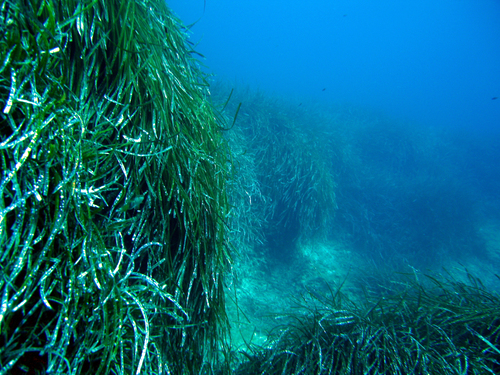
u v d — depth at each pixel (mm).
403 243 7492
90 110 1244
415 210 8266
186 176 1635
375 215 8148
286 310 4594
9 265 827
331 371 2205
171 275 1553
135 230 1454
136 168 1395
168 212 1544
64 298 955
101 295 1034
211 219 1772
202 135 1826
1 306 802
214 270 1792
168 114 1576
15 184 849
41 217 915
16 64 898
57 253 969
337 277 5867
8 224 902
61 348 924
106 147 1248
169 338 1599
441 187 8938
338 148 8836
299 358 2342
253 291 4848
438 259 7125
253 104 7410
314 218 6469
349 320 2586
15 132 864
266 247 5898
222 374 2145
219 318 1925
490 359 2115
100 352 1089
